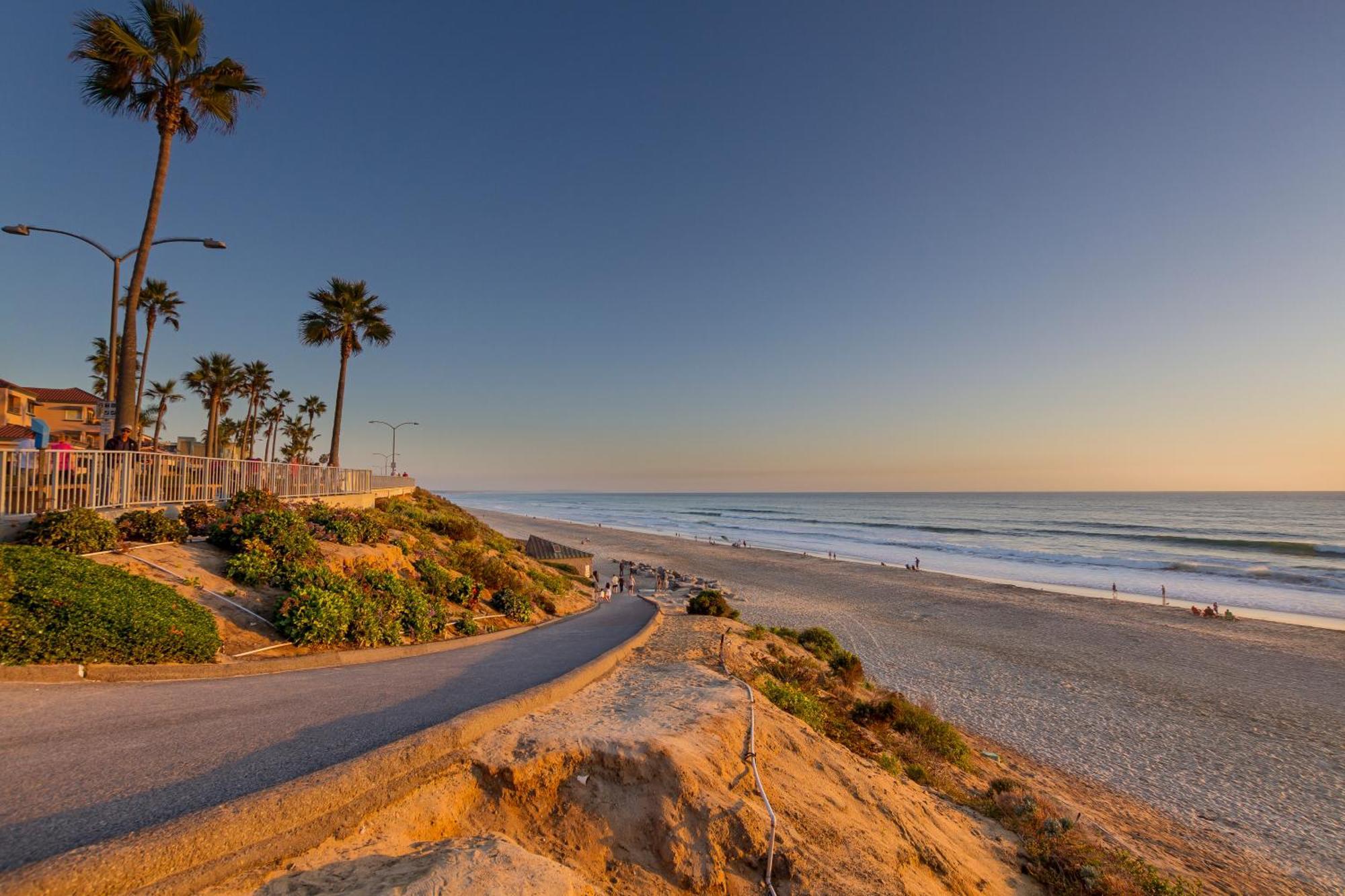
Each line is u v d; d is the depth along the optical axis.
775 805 6.13
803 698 11.51
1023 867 8.41
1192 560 59.28
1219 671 24.02
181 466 14.26
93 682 6.93
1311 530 88.88
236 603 9.98
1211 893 9.75
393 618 11.66
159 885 3.34
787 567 56.38
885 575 50.75
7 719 5.57
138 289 16.55
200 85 17.53
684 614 21.95
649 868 4.94
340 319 35.03
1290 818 13.09
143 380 40.34
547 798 5.21
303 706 6.62
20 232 16.16
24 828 3.64
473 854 4.10
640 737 5.98
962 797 10.87
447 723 5.54
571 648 11.72
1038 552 69.44
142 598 8.25
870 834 6.50
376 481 34.34
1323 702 20.64
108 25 15.91
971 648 27.39
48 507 10.10
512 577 20.67
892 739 13.18
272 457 80.38
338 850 4.02
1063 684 22.38
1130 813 13.03
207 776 4.57
